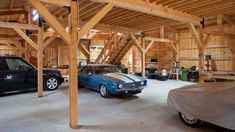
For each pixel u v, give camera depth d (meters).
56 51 14.54
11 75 6.32
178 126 3.63
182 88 3.90
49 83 7.34
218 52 10.35
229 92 2.99
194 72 10.52
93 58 15.23
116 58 12.46
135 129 3.50
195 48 11.44
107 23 8.77
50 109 4.81
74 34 3.68
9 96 6.30
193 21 6.89
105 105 5.23
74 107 3.62
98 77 6.51
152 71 12.45
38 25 6.21
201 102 3.29
